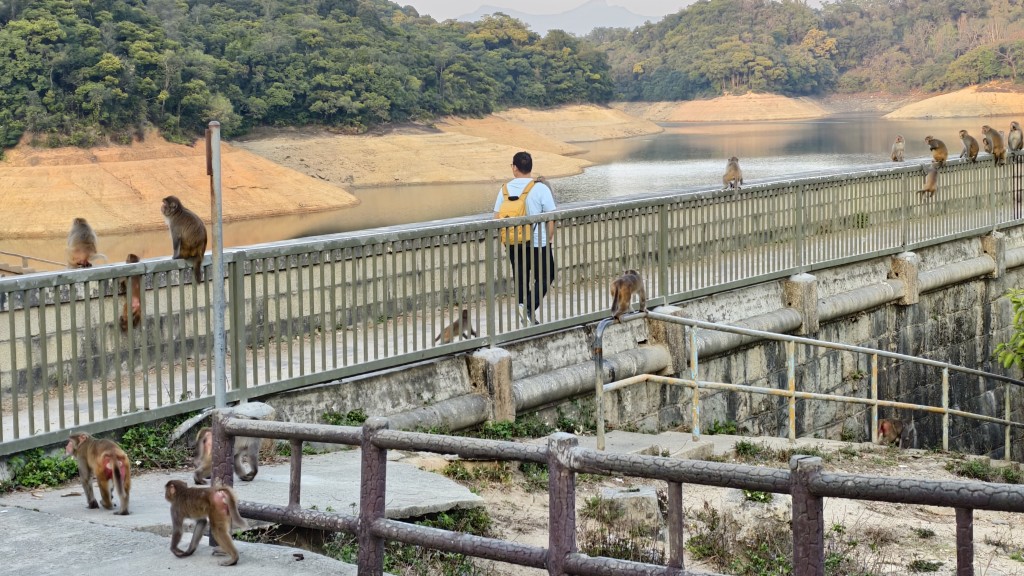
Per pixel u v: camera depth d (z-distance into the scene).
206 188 80.00
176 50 91.06
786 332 13.76
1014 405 18.41
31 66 78.50
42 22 80.12
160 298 9.24
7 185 73.44
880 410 15.62
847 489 4.18
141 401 8.59
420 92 122.44
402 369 9.84
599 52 175.12
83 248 9.63
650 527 7.87
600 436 9.67
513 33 164.00
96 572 5.67
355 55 111.94
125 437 8.13
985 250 17.78
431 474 8.43
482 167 105.06
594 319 11.45
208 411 8.59
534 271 10.83
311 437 5.68
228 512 5.69
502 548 5.05
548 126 154.25
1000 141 17.80
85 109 79.69
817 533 4.27
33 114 77.00
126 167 78.19
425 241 9.83
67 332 8.76
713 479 4.47
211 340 8.88
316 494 7.32
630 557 7.24
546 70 164.25
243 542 6.19
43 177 74.44
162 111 85.38
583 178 93.94
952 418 17.08
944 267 16.77
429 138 109.62
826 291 14.67
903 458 11.73
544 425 10.66
